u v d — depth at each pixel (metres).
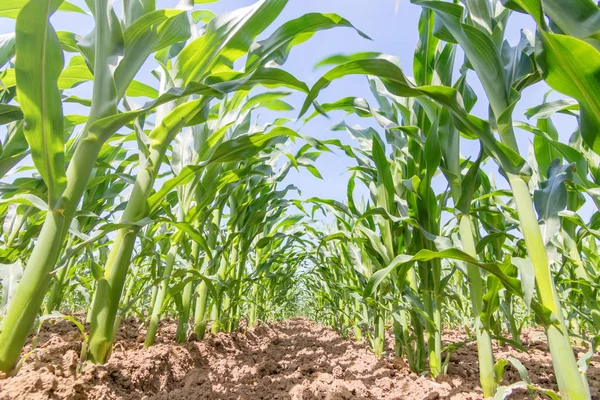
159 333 2.09
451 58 1.43
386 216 1.38
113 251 1.27
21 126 1.47
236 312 2.81
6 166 1.36
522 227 0.92
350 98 1.64
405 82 1.07
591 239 2.43
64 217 1.01
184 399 1.25
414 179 1.46
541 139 1.71
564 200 0.98
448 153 1.34
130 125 1.83
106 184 2.05
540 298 0.89
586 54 0.71
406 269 1.46
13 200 0.98
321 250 3.21
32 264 0.96
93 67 1.24
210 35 1.38
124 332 2.00
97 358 1.21
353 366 1.82
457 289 2.80
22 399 0.86
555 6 0.79
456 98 1.02
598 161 1.69
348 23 1.38
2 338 0.93
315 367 1.75
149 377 1.36
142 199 1.29
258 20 1.43
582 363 0.89
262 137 1.43
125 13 1.36
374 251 1.76
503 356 2.01
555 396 0.83
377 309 1.94
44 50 0.89
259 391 1.39
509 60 1.14
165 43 1.45
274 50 1.47
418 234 1.47
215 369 1.65
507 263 1.07
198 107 1.33
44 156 0.94
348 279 2.91
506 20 1.23
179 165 1.83
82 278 1.97
